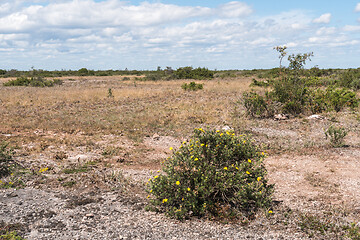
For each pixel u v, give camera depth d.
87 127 10.41
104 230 3.79
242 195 4.44
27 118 12.02
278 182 5.71
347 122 10.79
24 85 30.33
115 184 5.39
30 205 4.46
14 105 15.89
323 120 11.22
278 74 13.64
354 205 4.69
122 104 16.42
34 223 3.91
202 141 4.76
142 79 38.88
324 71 32.69
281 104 12.61
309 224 4.08
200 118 11.70
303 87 12.85
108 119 11.87
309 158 7.05
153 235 3.70
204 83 29.78
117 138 9.03
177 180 4.44
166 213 4.29
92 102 17.25
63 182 5.39
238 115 12.38
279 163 6.77
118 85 30.22
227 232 3.85
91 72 57.47
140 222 4.04
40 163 6.38
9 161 6.20
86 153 7.37
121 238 3.59
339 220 4.21
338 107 13.01
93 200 4.69
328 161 6.80
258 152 4.95
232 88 23.22
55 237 3.57
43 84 29.56
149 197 4.79
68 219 4.06
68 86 29.70
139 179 5.70
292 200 4.89
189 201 4.27
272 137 9.03
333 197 4.99
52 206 4.46
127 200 4.74
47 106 15.66
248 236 3.74
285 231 3.91
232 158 4.79
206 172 4.42
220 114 12.69
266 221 4.17
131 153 7.52
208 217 4.25
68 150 7.59
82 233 3.69
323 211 4.48
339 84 20.88
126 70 66.62
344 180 5.71
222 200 4.61
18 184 5.24
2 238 3.42
